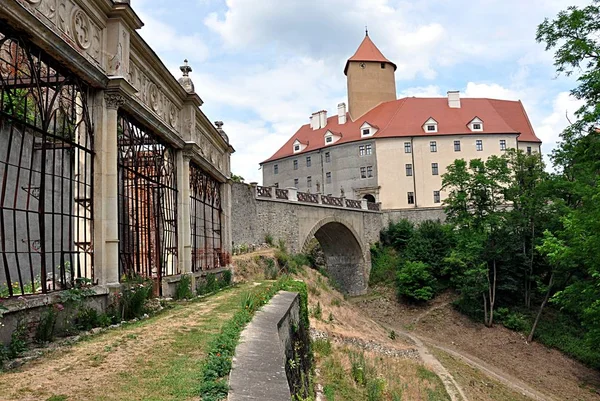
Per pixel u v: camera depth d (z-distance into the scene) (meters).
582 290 19.17
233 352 6.03
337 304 28.59
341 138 59.09
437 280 40.53
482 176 36.91
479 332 33.81
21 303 6.58
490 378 24.53
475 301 36.44
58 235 11.63
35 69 8.28
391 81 63.75
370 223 47.22
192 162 16.17
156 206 13.27
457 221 38.25
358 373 15.39
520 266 35.66
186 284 13.66
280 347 6.40
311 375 13.67
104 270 9.04
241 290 16.19
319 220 38.97
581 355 29.08
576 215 18.30
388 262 45.59
